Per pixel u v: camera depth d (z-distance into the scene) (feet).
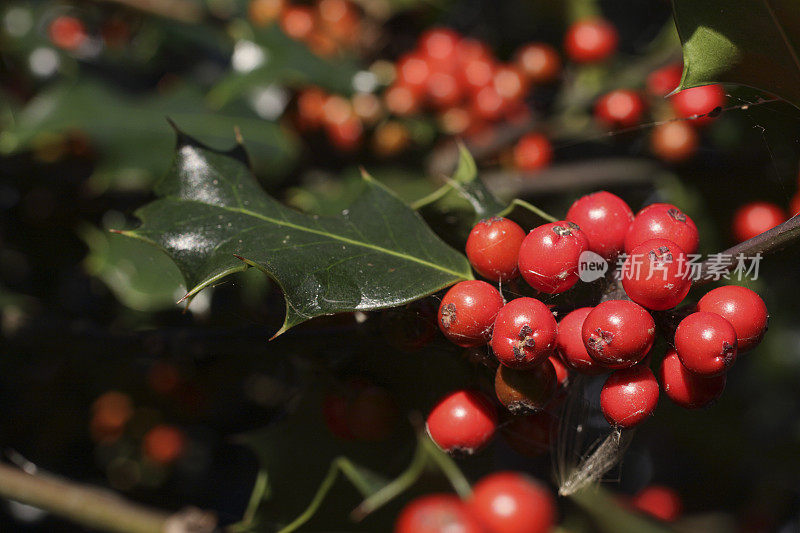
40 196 1.32
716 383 0.75
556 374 0.77
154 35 1.45
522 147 1.21
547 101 1.39
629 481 1.34
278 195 1.25
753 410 1.30
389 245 0.79
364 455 0.89
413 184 1.32
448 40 1.39
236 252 0.78
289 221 0.79
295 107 1.35
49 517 1.32
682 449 1.31
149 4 1.40
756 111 0.82
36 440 1.40
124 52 1.43
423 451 0.88
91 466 1.52
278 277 0.76
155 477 1.57
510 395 0.75
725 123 0.87
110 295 1.25
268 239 0.78
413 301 0.77
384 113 1.36
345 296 0.76
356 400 0.85
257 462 1.54
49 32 1.39
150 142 1.24
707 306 0.75
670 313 0.75
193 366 1.27
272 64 1.26
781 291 0.93
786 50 0.76
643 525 0.88
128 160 1.22
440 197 0.83
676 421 1.24
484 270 0.77
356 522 0.89
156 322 1.02
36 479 0.94
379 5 1.48
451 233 0.83
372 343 0.83
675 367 0.75
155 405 1.50
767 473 1.32
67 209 1.31
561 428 0.80
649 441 1.30
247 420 1.43
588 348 0.74
